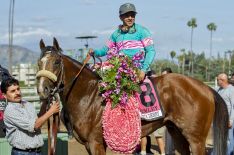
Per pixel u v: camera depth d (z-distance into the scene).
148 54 5.90
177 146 6.25
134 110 5.65
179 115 5.89
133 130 5.59
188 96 5.89
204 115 5.94
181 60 66.81
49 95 5.29
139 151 9.30
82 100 5.61
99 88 5.62
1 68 7.10
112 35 6.07
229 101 7.63
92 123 5.57
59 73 5.44
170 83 5.94
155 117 5.80
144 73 5.80
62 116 5.80
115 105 5.57
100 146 5.62
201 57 72.00
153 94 5.82
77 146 10.27
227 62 65.69
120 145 5.55
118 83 5.58
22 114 4.57
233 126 7.52
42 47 5.54
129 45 5.92
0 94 6.91
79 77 5.66
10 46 28.14
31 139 4.63
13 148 4.70
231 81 8.45
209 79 58.50
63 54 5.62
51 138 5.30
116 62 5.66
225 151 6.12
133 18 5.93
